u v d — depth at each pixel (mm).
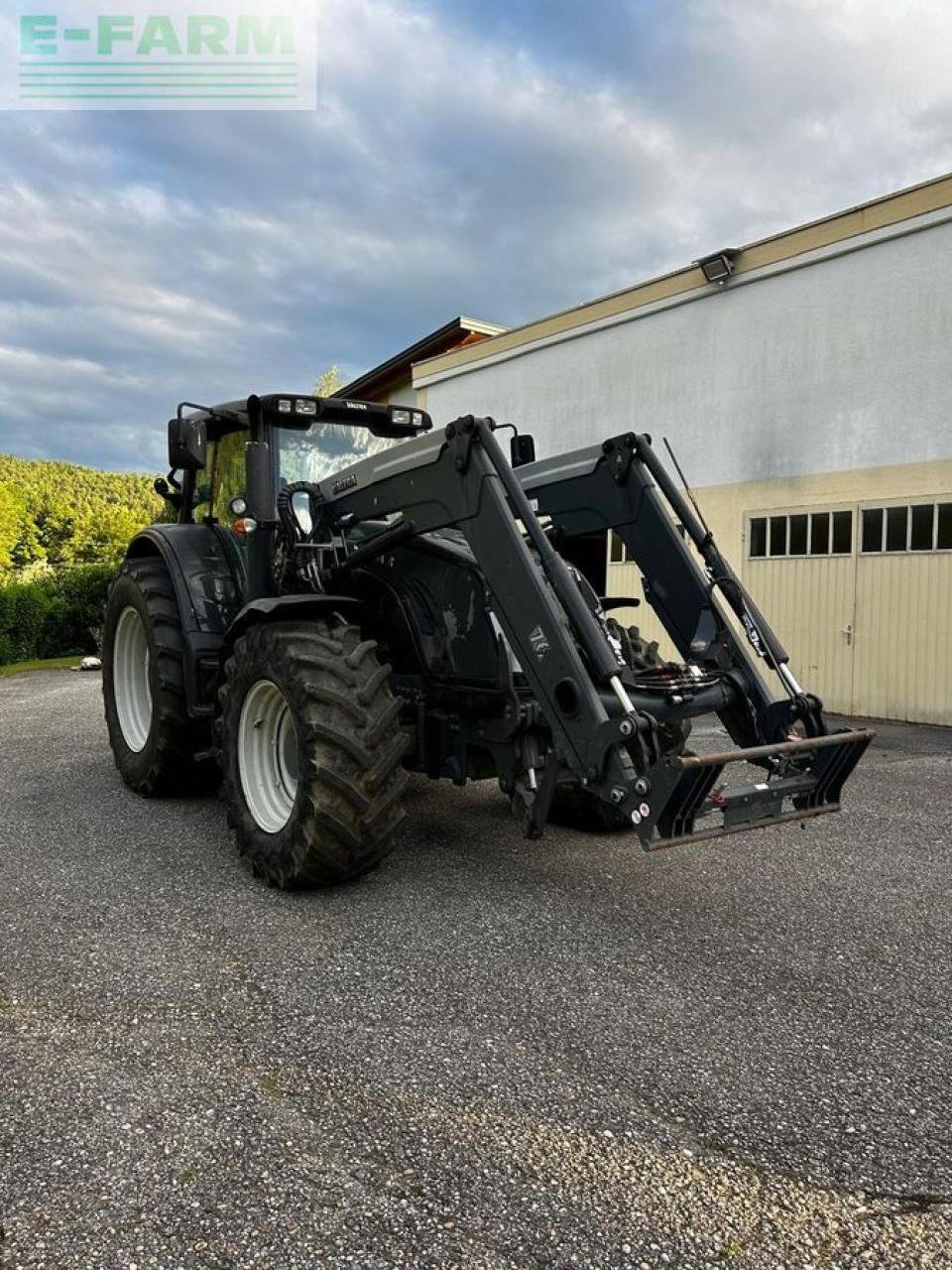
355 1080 2256
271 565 4668
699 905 3562
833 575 9312
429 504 3717
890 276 8766
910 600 8703
